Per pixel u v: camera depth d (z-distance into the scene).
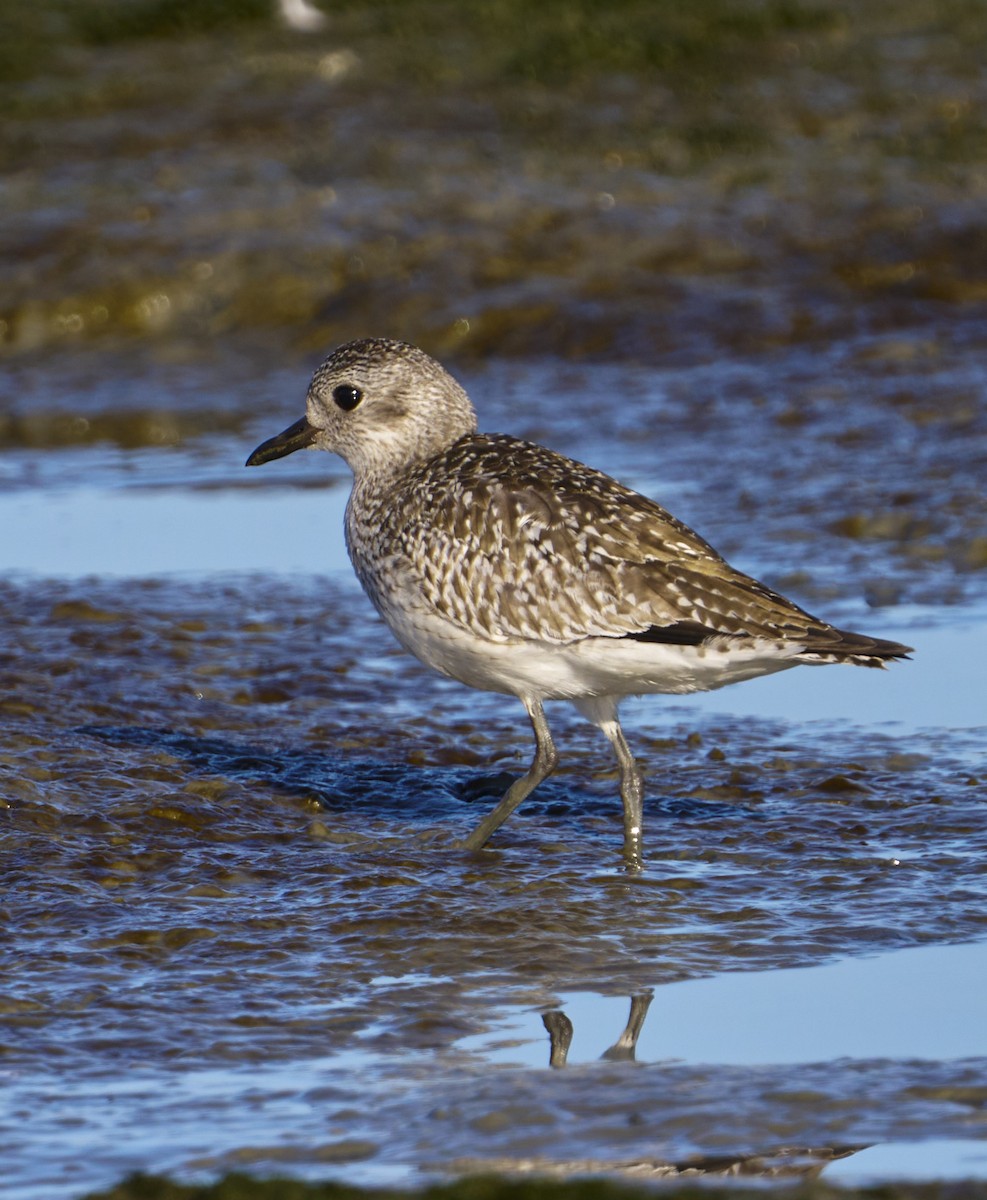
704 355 23.25
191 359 24.95
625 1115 7.82
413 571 11.18
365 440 12.01
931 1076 8.12
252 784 12.11
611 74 31.27
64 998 9.08
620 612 10.45
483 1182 7.29
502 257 25.78
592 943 9.76
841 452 19.33
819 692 14.12
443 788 12.28
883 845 11.16
